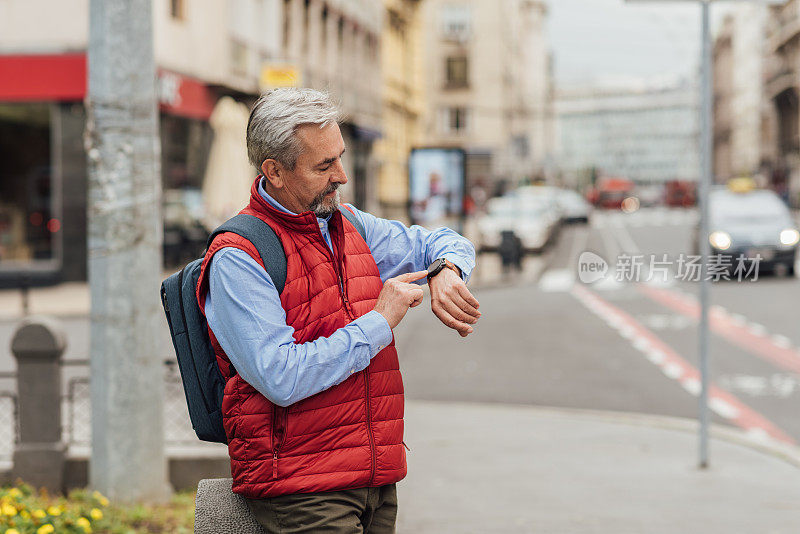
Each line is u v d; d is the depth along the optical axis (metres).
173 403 11.35
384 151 65.75
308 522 3.44
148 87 8.20
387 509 3.71
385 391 3.54
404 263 3.95
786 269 34.69
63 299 26.86
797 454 10.77
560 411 13.60
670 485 9.46
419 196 35.84
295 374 3.30
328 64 52.19
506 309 26.73
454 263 3.69
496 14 101.38
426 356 18.94
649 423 12.57
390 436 3.53
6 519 6.97
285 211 3.47
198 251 32.03
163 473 8.51
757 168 133.12
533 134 141.38
